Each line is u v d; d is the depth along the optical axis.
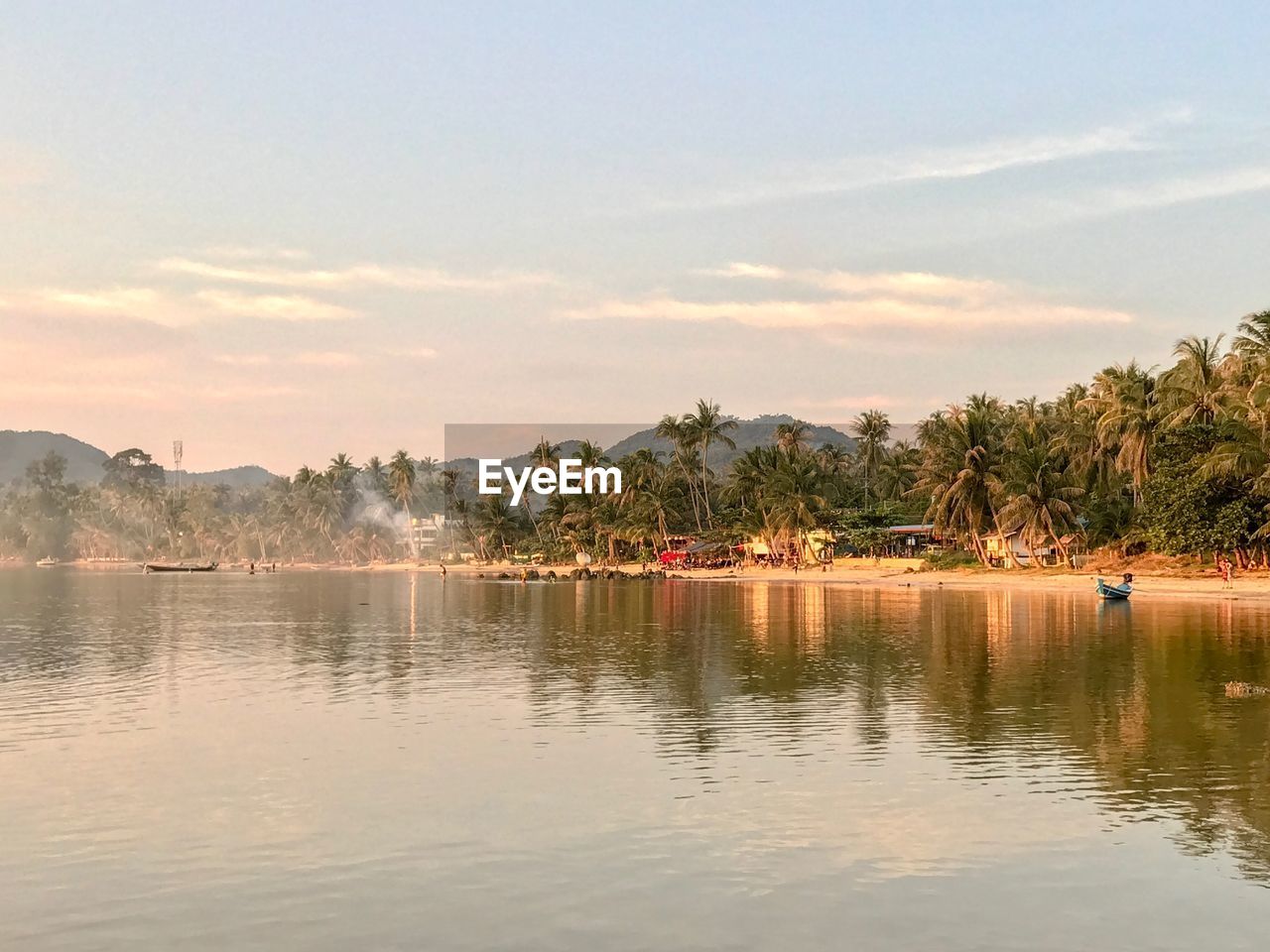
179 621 66.12
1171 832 17.77
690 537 170.75
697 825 18.25
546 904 14.74
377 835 17.88
